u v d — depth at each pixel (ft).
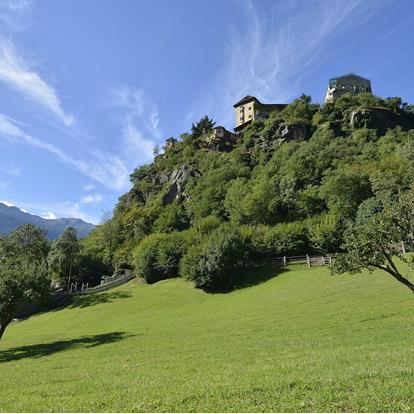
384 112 504.02
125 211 506.07
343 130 488.02
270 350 73.46
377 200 240.73
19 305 132.57
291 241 227.81
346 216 263.70
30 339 138.62
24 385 63.52
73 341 122.01
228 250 198.18
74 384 58.34
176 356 78.28
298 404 33.71
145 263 236.84
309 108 553.23
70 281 303.68
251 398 36.96
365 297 121.29
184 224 399.44
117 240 400.88
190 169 489.26
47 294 136.05
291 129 505.66
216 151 540.93
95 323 159.43
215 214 365.40
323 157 380.99
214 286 196.03
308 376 42.29
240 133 574.97
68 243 304.91
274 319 114.11
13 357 105.91
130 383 53.21
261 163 456.86
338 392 35.58
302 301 133.28
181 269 210.38
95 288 255.09
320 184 341.00
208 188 405.39
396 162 315.78
